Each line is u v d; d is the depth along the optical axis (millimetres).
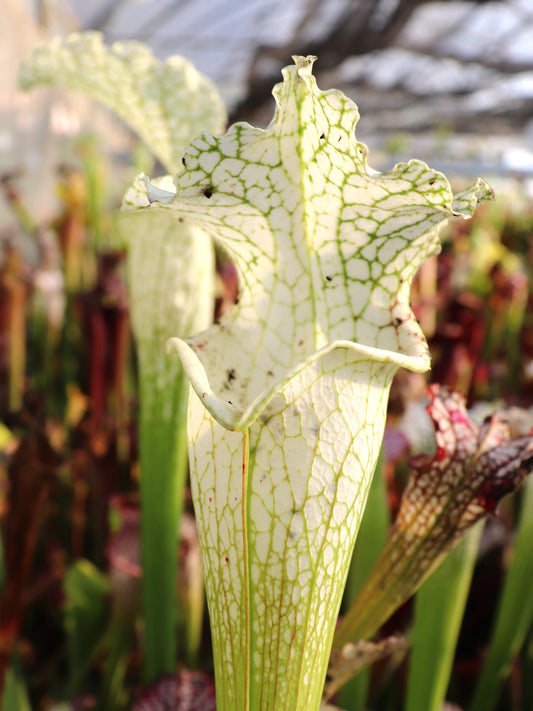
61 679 480
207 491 158
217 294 436
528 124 3602
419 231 156
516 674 390
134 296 284
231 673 160
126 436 500
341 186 154
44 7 1690
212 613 163
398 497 358
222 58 3014
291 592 153
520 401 314
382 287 168
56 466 302
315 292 171
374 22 2164
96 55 258
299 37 2293
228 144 145
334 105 145
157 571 293
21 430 367
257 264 171
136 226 275
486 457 191
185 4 2424
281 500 150
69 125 1837
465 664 407
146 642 302
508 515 403
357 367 152
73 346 611
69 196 678
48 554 518
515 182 1576
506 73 2789
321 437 150
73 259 607
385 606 199
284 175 153
